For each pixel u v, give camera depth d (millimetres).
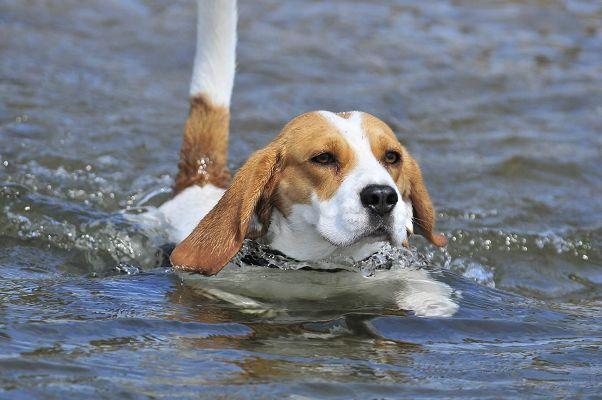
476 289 9938
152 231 11047
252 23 20766
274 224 9719
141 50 18828
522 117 16500
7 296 8961
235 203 9422
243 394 6879
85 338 7863
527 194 13484
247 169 9469
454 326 8672
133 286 9461
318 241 9578
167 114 15711
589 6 22781
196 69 11742
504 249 11719
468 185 13695
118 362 7375
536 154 14844
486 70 18750
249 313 8758
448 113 16500
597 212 13016
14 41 18609
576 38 20766
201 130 11703
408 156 10156
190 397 6789
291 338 8148
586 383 7402
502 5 22828
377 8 22344
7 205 11625
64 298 8953
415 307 9117
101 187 12781
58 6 21109
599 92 17734
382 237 9016
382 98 16938
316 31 20500
